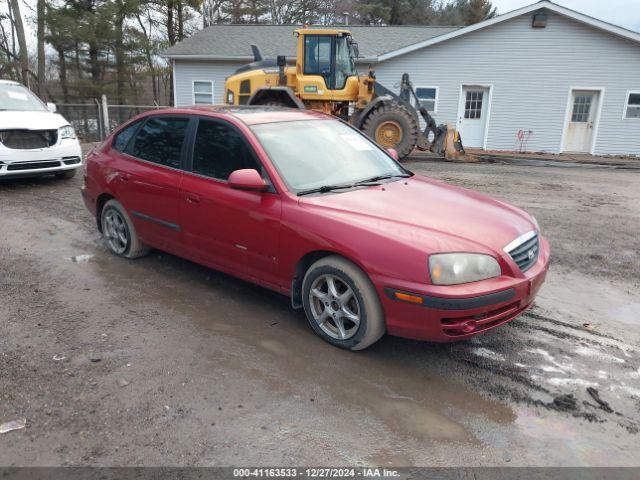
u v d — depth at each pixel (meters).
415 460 2.52
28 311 4.05
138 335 3.70
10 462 2.46
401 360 3.42
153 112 4.92
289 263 3.68
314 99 13.31
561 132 18.41
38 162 8.47
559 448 2.61
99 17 25.30
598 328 3.96
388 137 13.18
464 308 3.04
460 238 3.22
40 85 26.31
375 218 3.40
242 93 14.12
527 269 3.44
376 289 3.25
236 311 4.12
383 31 21.91
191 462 2.48
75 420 2.76
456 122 18.94
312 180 3.92
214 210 4.09
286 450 2.56
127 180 4.89
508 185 10.38
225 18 37.53
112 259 5.28
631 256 5.77
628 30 16.70
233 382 3.13
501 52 17.97
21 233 6.11
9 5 26.98
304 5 38.47
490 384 3.16
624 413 2.90
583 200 8.97
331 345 3.60
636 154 18.12
